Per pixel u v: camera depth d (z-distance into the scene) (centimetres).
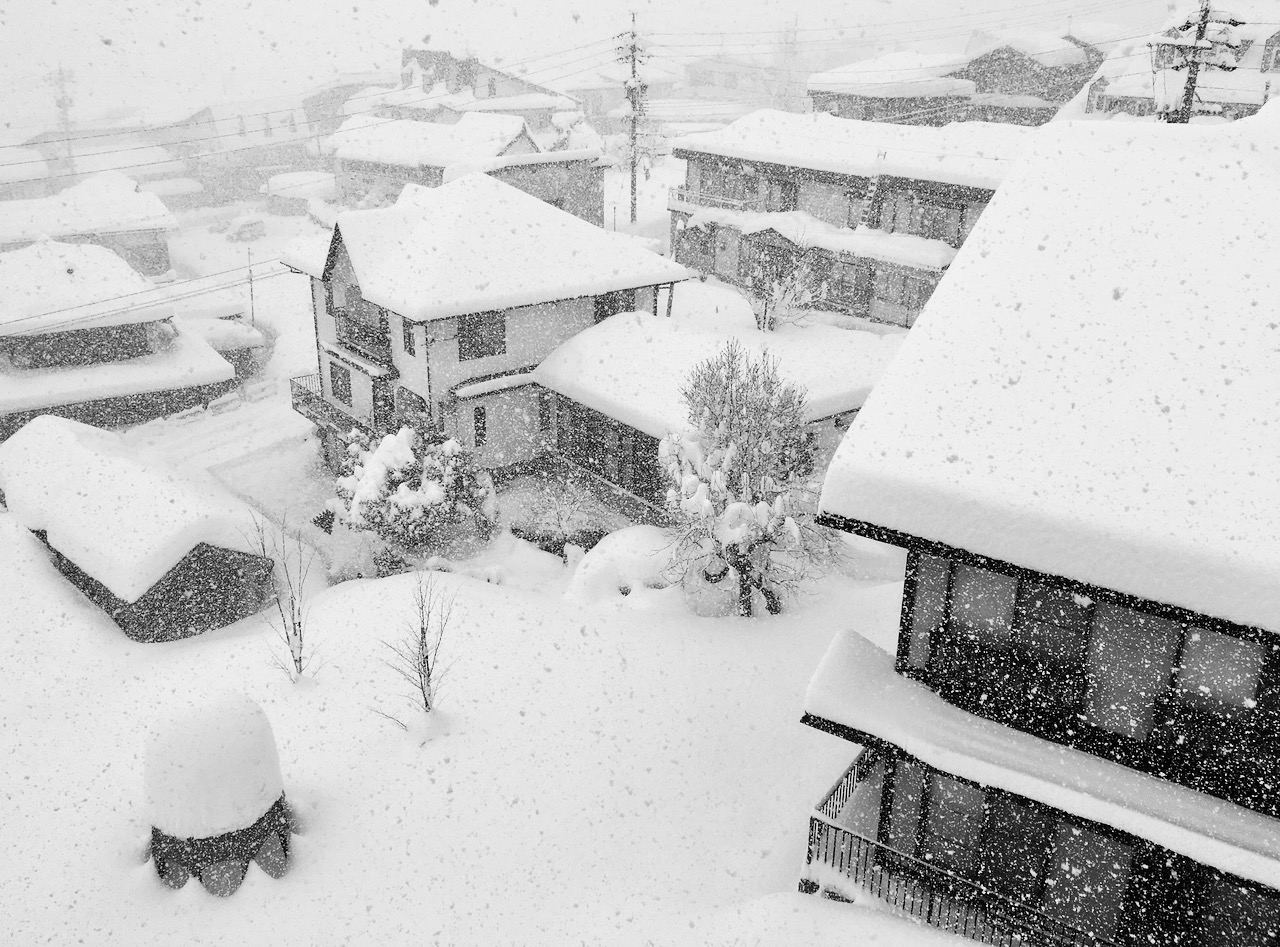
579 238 3159
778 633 2139
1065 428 1097
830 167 4422
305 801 1659
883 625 2117
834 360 2775
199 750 1459
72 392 3575
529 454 3092
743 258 4844
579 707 1878
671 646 2075
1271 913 1074
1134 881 1127
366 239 2981
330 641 2139
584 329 3125
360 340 3108
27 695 2058
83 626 2289
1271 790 1008
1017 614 1135
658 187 7562
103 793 1722
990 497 1065
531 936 1383
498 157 5909
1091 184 1323
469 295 2784
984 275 1282
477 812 1625
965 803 1259
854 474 1141
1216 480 1007
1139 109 5288
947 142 4341
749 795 1662
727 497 2094
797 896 1349
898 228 4294
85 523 2445
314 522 2962
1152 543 984
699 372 2231
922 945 1209
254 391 4159
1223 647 1012
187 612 2336
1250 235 1191
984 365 1184
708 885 1459
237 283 5534
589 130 7975
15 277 3741
